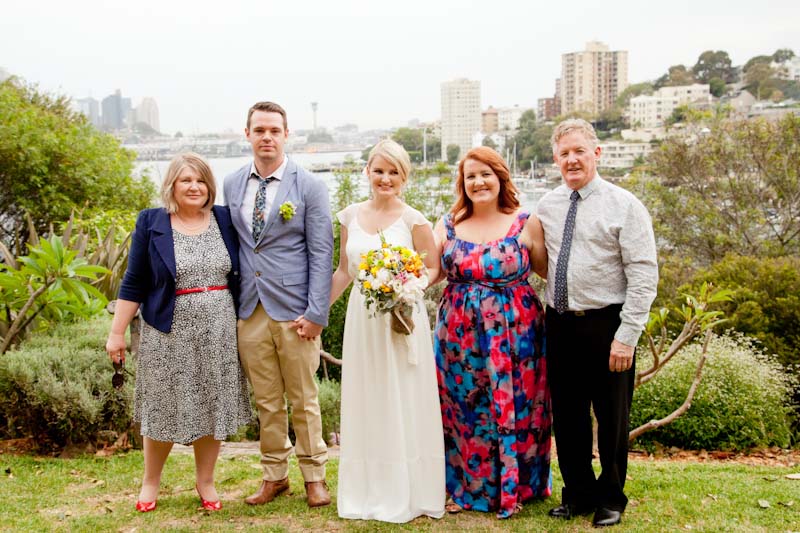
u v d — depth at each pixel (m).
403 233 3.79
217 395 3.60
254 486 4.18
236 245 3.76
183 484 4.21
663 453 6.27
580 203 3.49
